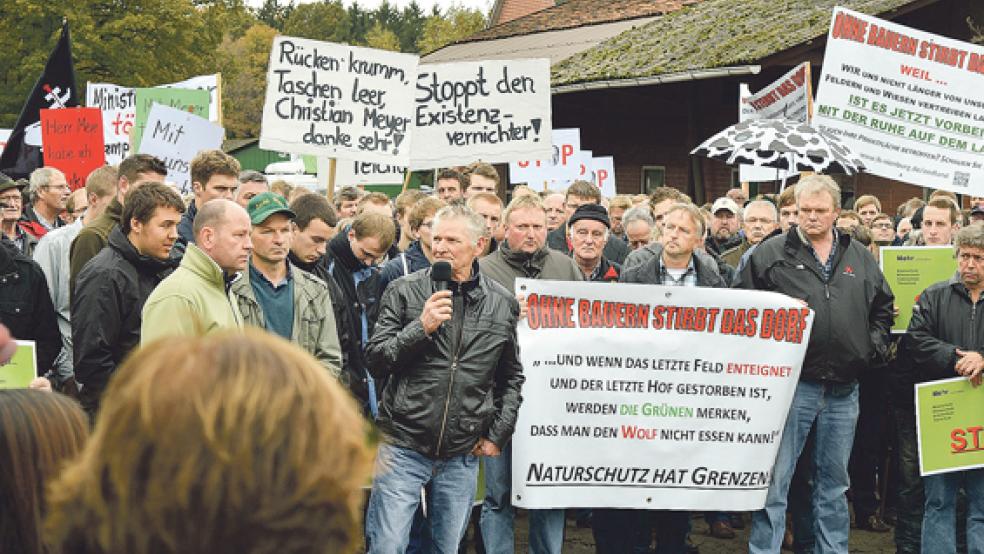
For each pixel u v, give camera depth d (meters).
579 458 6.27
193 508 1.32
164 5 45.53
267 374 1.37
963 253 6.55
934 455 6.52
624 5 32.19
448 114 9.84
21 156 13.93
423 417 5.26
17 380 5.44
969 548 6.66
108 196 6.88
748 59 16.33
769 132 9.87
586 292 6.25
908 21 18.06
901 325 7.67
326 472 1.37
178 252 5.91
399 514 5.25
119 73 44.66
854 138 9.93
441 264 5.25
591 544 7.69
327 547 1.38
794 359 6.43
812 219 6.48
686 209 6.50
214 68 49.50
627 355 6.30
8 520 2.04
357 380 6.23
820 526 6.63
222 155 6.52
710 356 6.38
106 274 5.12
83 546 1.39
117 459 1.33
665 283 6.58
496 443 5.44
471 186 8.88
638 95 20.02
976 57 9.80
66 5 43.47
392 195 26.97
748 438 6.43
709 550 7.59
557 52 29.11
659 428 6.35
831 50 9.90
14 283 5.91
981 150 9.86
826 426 6.58
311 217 5.81
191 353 1.37
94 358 5.07
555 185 13.38
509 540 6.26
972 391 6.52
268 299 5.21
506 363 5.58
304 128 8.98
